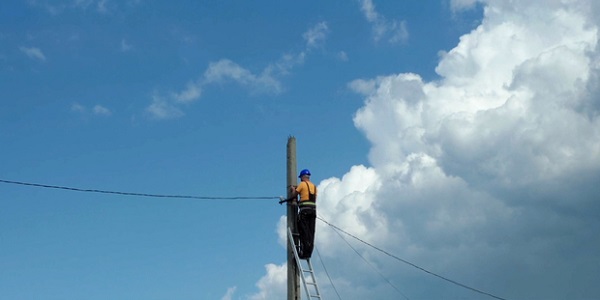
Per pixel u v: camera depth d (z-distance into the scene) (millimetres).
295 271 30203
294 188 30516
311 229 30219
